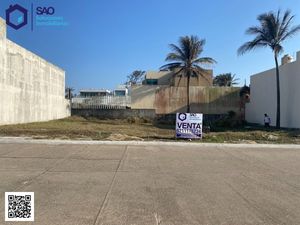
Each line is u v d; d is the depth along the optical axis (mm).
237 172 9766
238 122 36750
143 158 11922
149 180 8469
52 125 26422
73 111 42719
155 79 57219
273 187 7984
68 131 21047
